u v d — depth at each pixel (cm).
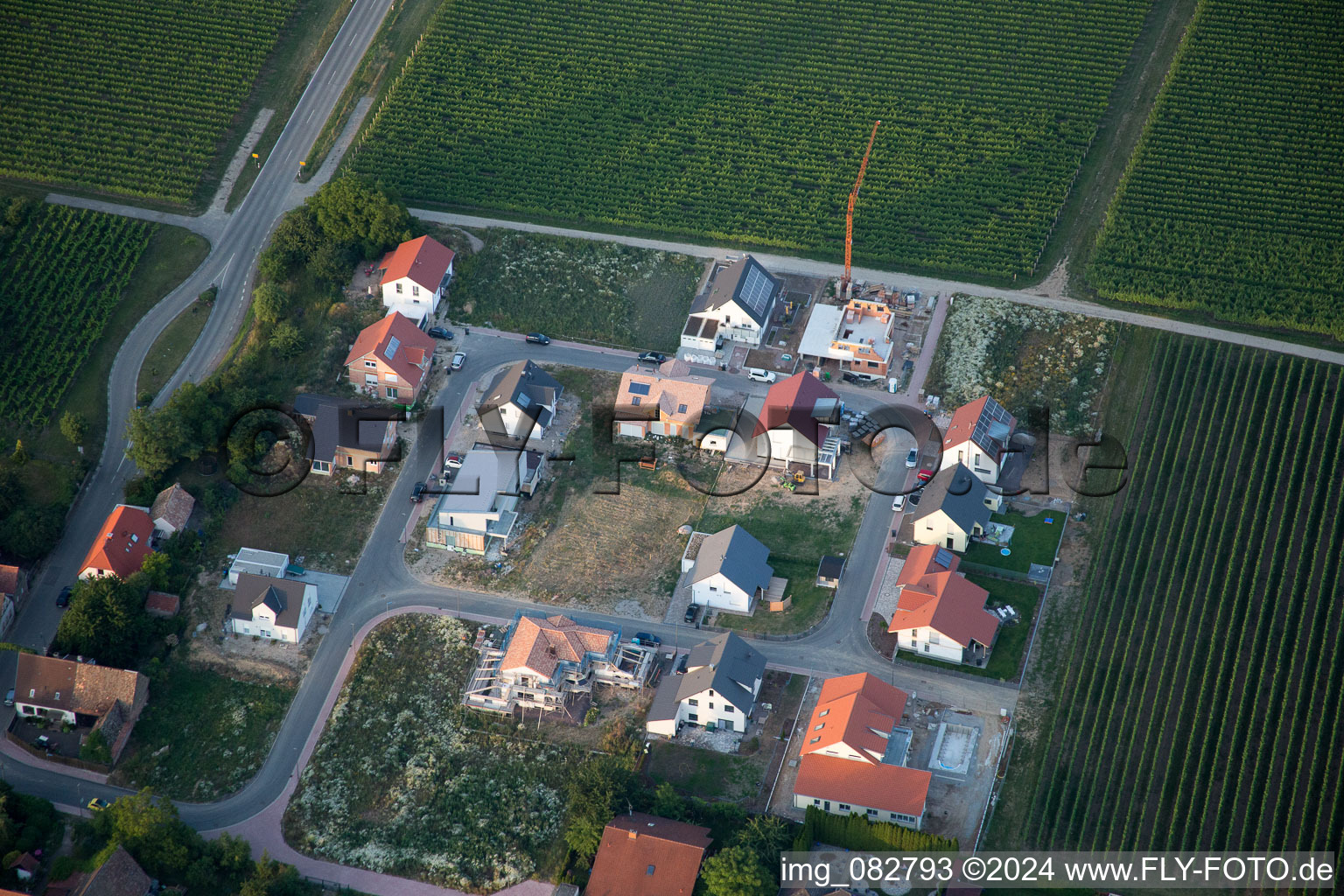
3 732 15400
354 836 14712
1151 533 17200
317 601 16712
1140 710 15488
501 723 15575
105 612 15800
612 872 13912
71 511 17662
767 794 14875
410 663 16162
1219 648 15975
